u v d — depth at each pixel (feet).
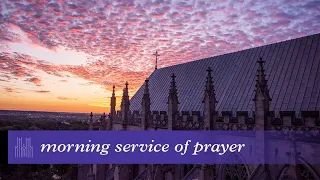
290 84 122.93
